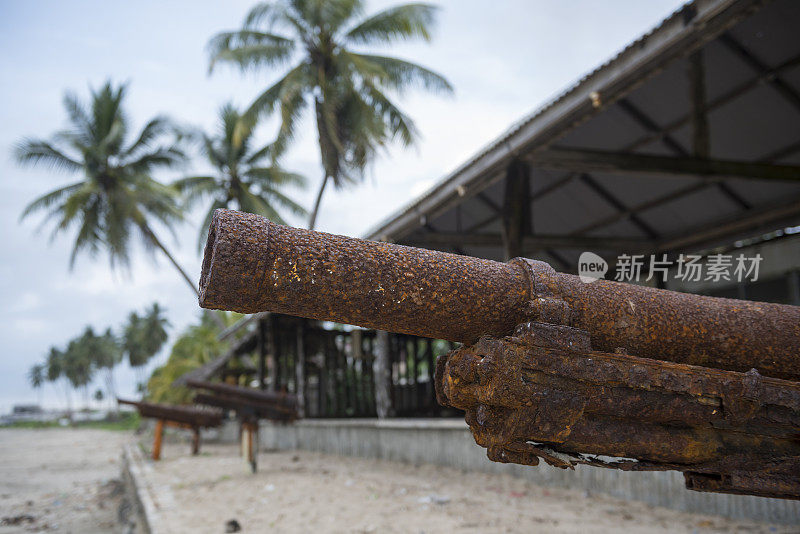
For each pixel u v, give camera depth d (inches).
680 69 269.9
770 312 85.4
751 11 186.9
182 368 1233.4
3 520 460.1
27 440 2058.3
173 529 232.1
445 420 363.9
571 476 256.5
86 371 4055.1
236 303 65.2
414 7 626.5
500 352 68.3
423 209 338.0
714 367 83.5
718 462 80.0
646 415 74.1
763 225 358.3
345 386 587.2
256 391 402.3
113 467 942.4
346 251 67.9
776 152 314.8
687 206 370.0
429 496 260.5
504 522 203.5
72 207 847.1
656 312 80.0
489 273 73.9
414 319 70.6
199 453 650.8
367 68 617.9
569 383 70.2
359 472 369.7
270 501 284.0
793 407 77.7
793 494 82.0
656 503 216.5
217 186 940.0
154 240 924.6
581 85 229.3
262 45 637.3
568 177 362.3
